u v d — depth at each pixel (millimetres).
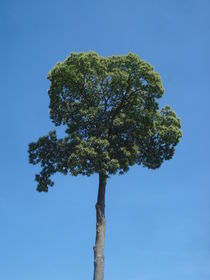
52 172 32562
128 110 31891
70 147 31312
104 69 30953
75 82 31422
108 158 29609
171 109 34094
